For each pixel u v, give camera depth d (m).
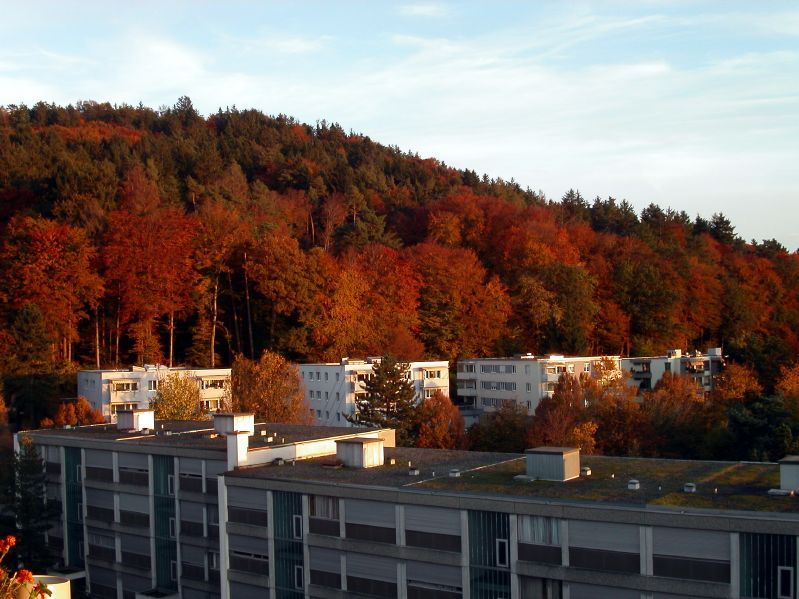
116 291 127.00
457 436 96.75
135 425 72.81
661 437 94.75
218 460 59.75
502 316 144.88
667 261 166.12
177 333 137.25
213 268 134.12
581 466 50.91
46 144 175.75
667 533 39.47
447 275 144.12
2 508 76.56
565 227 184.12
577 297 145.88
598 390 102.69
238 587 55.88
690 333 161.12
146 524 65.00
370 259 148.62
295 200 188.12
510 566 44.06
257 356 135.50
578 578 41.75
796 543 36.59
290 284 130.12
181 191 170.12
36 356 109.38
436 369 123.56
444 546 46.41
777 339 135.00
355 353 129.38
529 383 120.56
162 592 63.31
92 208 134.50
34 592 24.11
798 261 196.50
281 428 70.12
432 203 190.38
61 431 75.44
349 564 50.31
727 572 38.00
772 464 49.47
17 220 126.94
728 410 95.75
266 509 54.38
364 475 52.75
